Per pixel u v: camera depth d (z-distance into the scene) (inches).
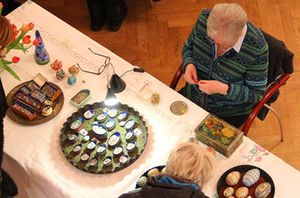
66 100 88.3
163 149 79.3
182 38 142.4
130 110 84.1
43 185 78.6
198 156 59.4
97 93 89.0
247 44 83.1
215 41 80.3
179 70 97.1
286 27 142.0
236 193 70.8
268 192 69.9
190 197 56.8
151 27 146.2
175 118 83.7
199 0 152.0
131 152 78.8
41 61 93.7
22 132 84.1
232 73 87.9
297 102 124.8
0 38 72.6
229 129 76.7
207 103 95.7
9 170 87.0
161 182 58.9
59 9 153.9
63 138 81.4
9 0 140.6
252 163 75.9
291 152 116.0
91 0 138.1
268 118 122.3
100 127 80.8
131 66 92.5
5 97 80.4
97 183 76.1
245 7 148.2
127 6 151.9
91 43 97.5
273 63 87.7
